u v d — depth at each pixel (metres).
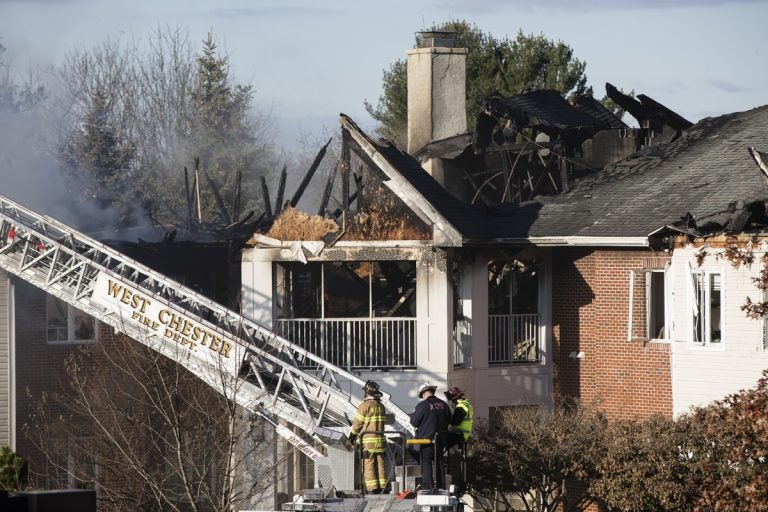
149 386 63.91
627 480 57.81
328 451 57.91
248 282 70.75
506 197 82.12
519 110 82.62
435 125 86.06
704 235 63.34
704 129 78.06
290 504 46.56
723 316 62.66
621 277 68.88
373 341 70.38
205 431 60.38
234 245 71.00
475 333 71.44
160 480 59.59
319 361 59.03
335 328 70.56
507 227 71.25
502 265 73.44
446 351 69.00
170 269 74.88
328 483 57.75
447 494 46.66
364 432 50.59
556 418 63.00
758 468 46.97
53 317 72.75
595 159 83.44
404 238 69.12
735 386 62.38
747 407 46.16
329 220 69.56
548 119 82.44
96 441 64.38
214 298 75.94
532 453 60.31
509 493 67.69
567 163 82.38
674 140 80.00
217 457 62.19
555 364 72.19
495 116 83.88
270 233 70.44
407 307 72.00
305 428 58.41
